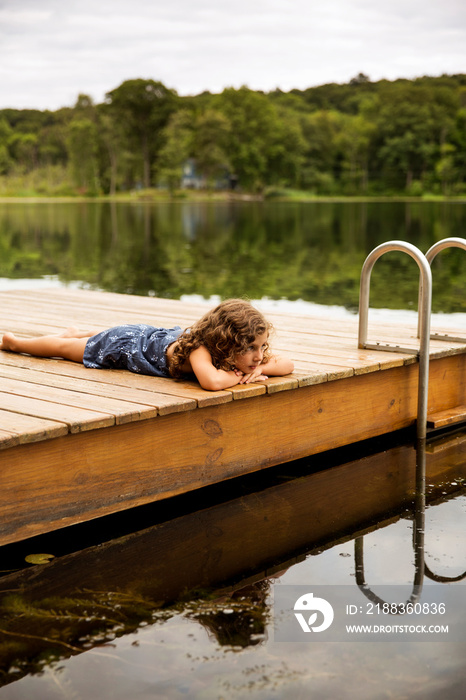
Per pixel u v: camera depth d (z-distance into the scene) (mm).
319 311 6156
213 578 1897
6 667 1481
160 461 2320
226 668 1474
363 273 3195
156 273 9227
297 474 2764
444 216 26719
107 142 64000
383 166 67438
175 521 2318
